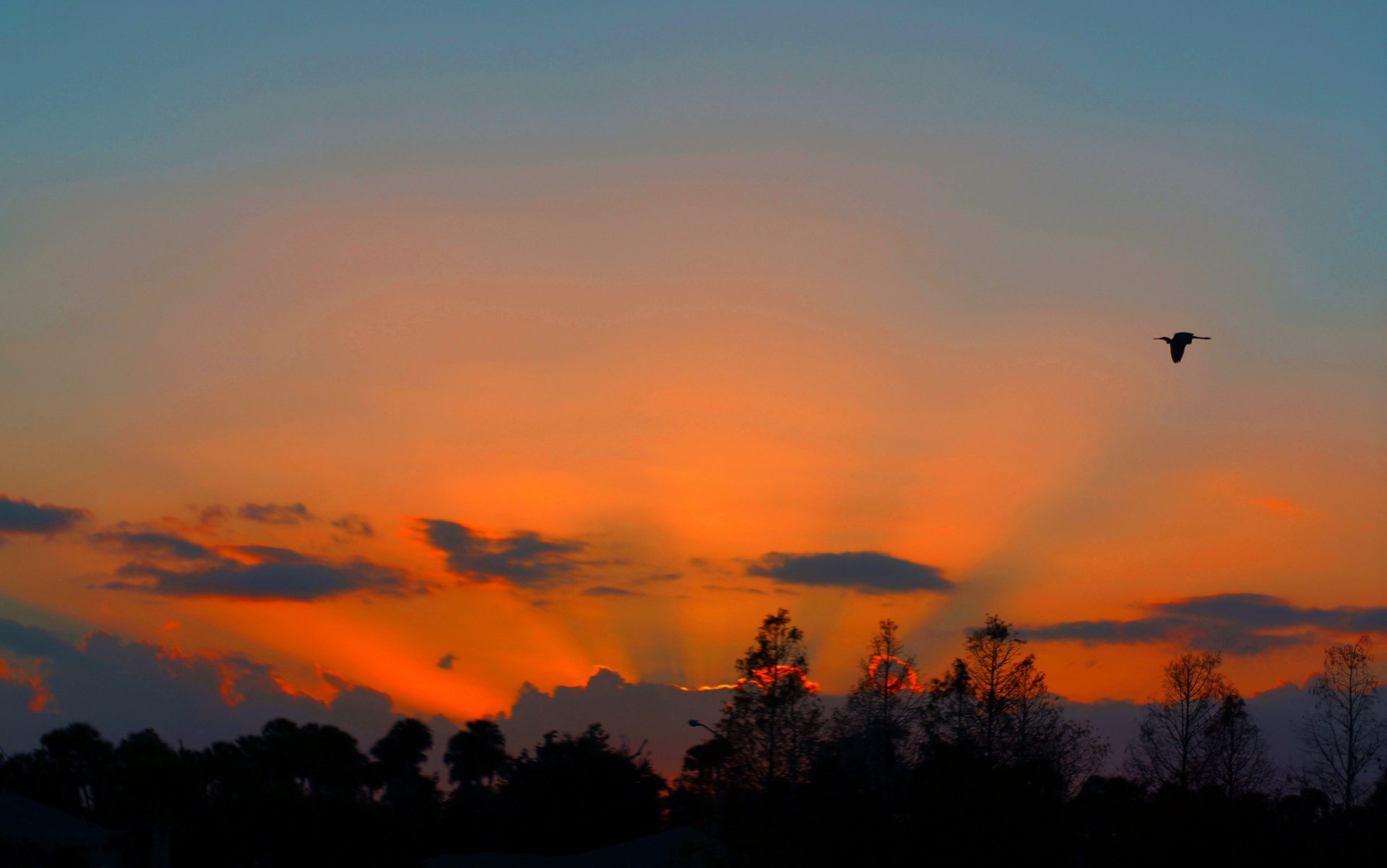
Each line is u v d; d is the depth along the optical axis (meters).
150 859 61.44
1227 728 52.06
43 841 59.00
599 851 54.56
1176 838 39.78
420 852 66.00
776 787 34.88
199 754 70.44
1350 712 51.69
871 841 32.41
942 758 34.34
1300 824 44.25
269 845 63.38
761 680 38.91
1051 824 34.34
